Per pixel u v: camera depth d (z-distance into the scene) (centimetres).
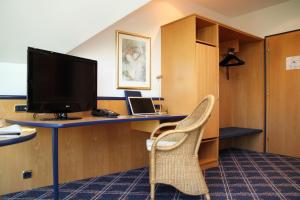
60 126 160
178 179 201
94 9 228
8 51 217
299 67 371
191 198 214
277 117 396
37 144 234
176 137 232
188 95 308
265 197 215
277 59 396
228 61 405
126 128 300
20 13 197
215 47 327
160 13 347
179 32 321
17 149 223
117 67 299
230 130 397
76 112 242
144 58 328
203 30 342
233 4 400
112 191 229
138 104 284
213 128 319
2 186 216
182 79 316
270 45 405
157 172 201
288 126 383
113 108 287
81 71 234
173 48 329
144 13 328
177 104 322
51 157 243
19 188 225
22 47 219
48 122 172
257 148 421
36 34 217
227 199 211
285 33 388
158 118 246
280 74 393
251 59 428
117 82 299
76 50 264
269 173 287
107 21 241
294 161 346
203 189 202
